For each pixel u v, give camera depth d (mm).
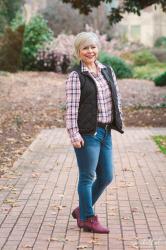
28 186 8023
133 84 27016
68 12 44344
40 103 19719
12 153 10789
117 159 10070
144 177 8578
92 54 5727
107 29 47688
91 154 5734
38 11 46375
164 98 20688
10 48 27766
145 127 14398
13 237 5801
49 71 30281
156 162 9758
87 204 5887
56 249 5449
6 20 33031
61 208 6836
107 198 7324
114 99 5766
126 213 6645
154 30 63781
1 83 24375
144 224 6211
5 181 8344
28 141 12328
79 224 5977
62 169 9211
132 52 40906
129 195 7484
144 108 17625
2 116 16406
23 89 23484
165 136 12664
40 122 15375
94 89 5684
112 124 5809
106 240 5691
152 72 32625
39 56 30109
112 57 30922
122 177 8586
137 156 10352
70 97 5668
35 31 30250
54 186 8023
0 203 7102
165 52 42312
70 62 29984
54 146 11539
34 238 5770
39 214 6609
